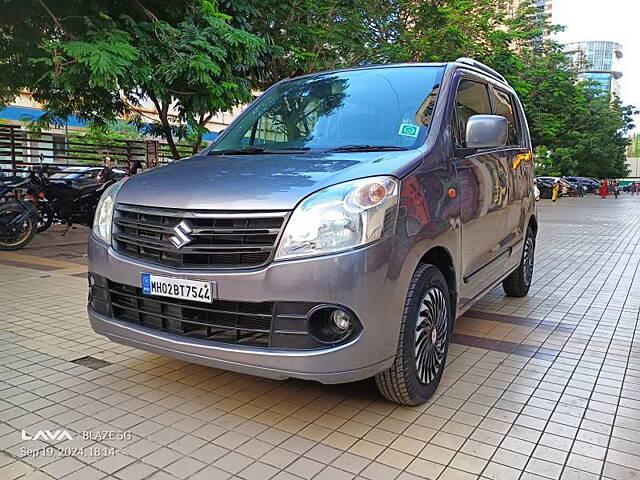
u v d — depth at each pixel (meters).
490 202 4.12
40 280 6.46
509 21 19.41
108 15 7.44
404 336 2.91
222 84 7.93
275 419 2.99
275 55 9.55
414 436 2.83
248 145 3.99
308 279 2.60
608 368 3.83
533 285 6.60
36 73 8.62
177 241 2.80
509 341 4.41
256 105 4.43
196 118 8.95
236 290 2.68
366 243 2.64
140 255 3.02
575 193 41.50
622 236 12.03
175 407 3.13
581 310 5.41
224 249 2.72
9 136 13.45
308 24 11.22
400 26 14.22
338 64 12.43
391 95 3.85
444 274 3.45
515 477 2.47
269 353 2.66
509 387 3.47
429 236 3.02
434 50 13.72
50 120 10.84
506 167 4.69
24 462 2.56
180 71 7.24
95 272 3.24
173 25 8.10
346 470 2.51
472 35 15.27
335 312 2.69
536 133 27.12
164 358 3.87
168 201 2.91
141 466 2.53
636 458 2.65
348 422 2.97
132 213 3.09
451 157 3.50
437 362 3.29
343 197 2.67
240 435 2.82
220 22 7.82
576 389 3.46
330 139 3.68
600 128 44.03
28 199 9.99
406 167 2.99
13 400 3.20
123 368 3.69
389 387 3.01
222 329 2.84
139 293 3.06
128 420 2.97
